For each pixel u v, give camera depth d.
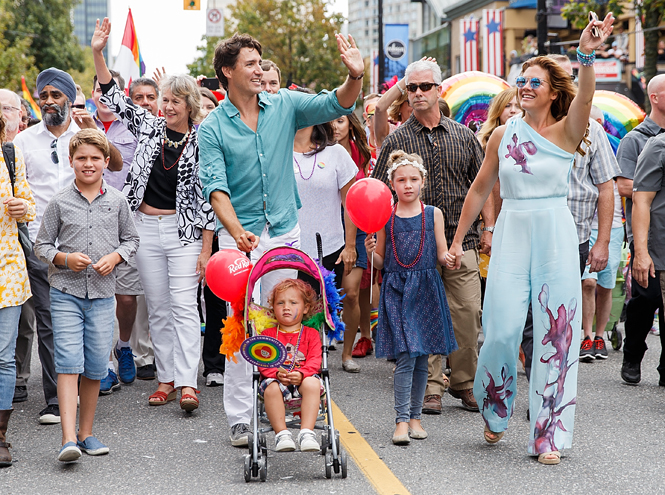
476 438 5.39
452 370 6.22
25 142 6.55
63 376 4.97
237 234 4.97
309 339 4.84
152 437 5.52
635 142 6.93
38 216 6.44
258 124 5.23
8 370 5.08
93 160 5.18
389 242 5.58
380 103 7.81
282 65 40.75
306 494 4.34
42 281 6.05
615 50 27.52
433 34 45.16
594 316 8.20
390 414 6.02
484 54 26.78
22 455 5.16
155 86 7.91
